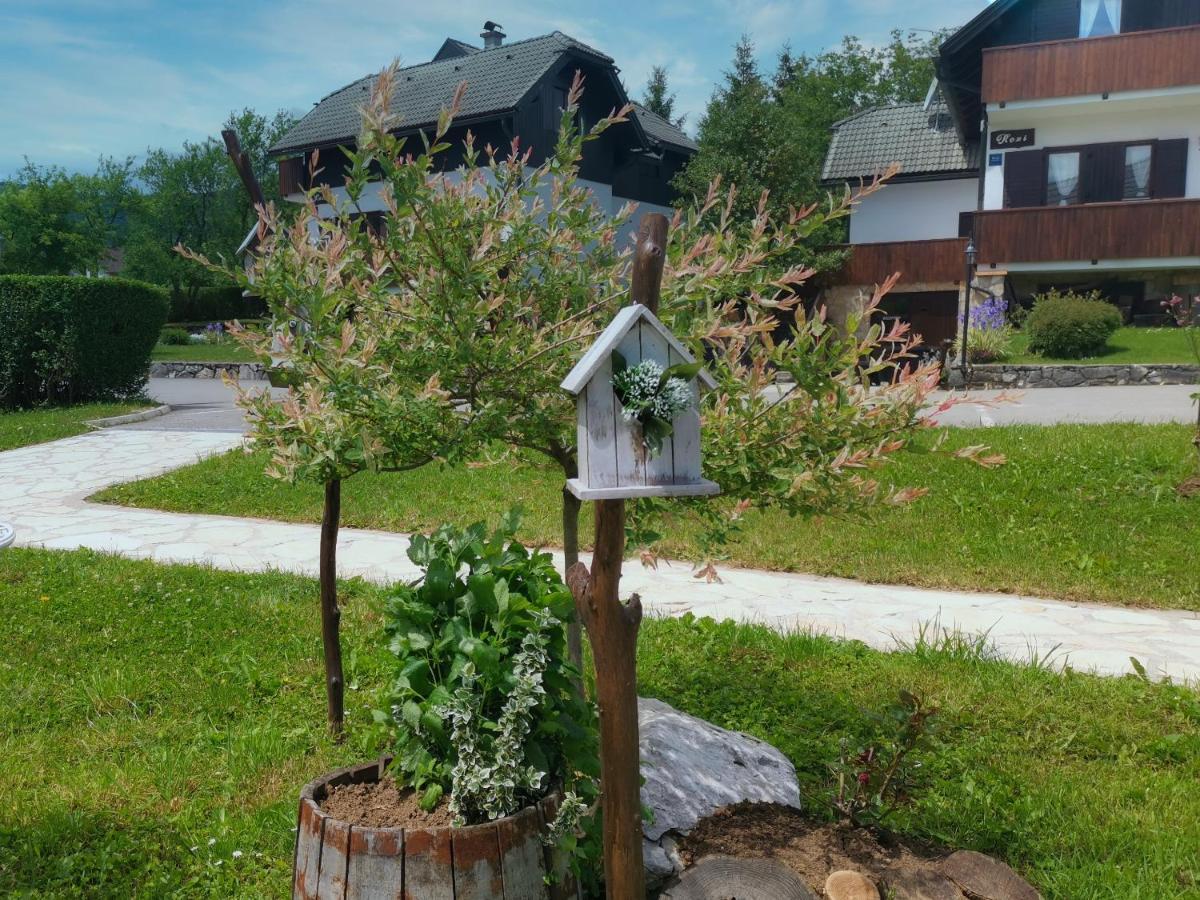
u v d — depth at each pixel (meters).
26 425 16.70
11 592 6.96
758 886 2.90
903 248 24.52
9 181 47.41
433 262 3.26
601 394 2.35
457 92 3.13
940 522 8.40
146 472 12.58
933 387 3.14
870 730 4.51
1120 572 7.14
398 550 8.58
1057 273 24.11
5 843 3.58
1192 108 22.97
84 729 4.66
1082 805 3.81
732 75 35.03
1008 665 5.35
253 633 6.04
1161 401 15.12
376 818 2.81
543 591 3.06
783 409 3.27
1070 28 23.48
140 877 3.39
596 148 27.61
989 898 2.97
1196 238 21.81
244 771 4.14
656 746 3.49
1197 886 3.28
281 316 3.56
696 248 3.33
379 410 3.23
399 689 2.90
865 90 56.25
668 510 3.59
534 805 2.78
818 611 6.64
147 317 20.48
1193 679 5.27
